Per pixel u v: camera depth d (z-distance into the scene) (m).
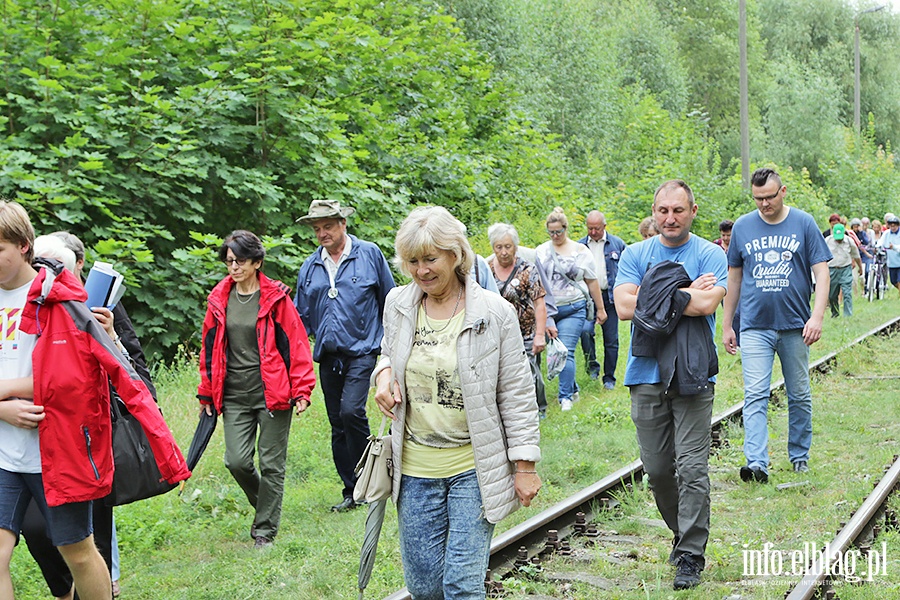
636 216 22.12
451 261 3.86
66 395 4.09
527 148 19.16
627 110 33.84
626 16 45.03
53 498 4.09
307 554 6.16
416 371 3.92
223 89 12.68
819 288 7.58
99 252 10.59
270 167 13.12
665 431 5.49
